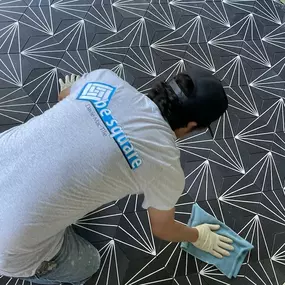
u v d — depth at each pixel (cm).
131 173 90
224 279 140
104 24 183
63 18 181
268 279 141
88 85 94
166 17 190
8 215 91
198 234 135
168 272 139
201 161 159
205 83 87
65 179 88
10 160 90
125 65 175
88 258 125
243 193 155
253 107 173
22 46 172
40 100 161
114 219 145
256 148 164
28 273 107
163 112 91
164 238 120
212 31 190
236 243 143
